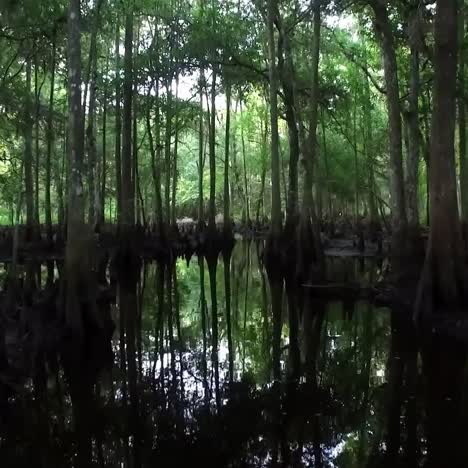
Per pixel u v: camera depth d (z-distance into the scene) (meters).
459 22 15.88
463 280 10.89
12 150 24.28
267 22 23.20
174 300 16.44
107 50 26.12
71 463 6.11
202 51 23.69
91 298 10.91
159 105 27.94
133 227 22.95
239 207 58.78
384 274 16.36
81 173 11.10
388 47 15.62
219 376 9.13
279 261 21.78
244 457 6.20
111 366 9.80
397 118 15.41
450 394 7.85
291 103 23.73
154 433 6.88
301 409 7.54
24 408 7.80
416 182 15.93
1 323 8.98
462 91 16.19
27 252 23.64
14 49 20.25
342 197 42.56
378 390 8.13
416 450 6.15
